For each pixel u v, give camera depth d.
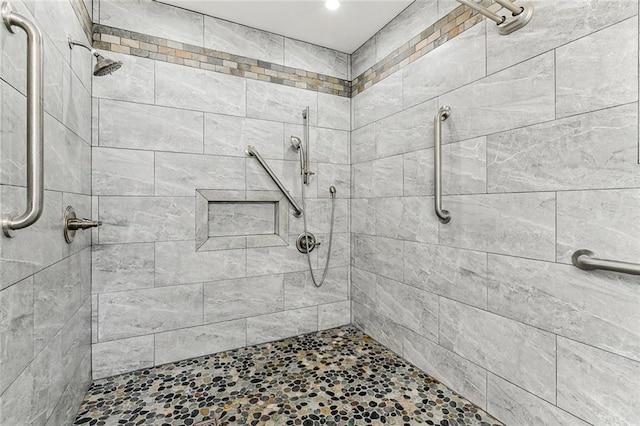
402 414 1.31
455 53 1.46
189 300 1.77
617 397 0.93
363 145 2.12
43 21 0.93
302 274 2.10
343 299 2.25
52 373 1.01
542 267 1.12
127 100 1.62
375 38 2.01
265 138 1.97
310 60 2.12
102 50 1.56
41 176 0.74
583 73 1.00
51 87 1.00
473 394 1.38
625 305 0.92
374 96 2.01
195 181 1.78
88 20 1.47
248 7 1.75
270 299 2.00
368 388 1.49
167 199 1.71
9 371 0.73
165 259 1.71
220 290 1.85
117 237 1.60
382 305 1.95
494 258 1.29
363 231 2.12
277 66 2.01
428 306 1.62
